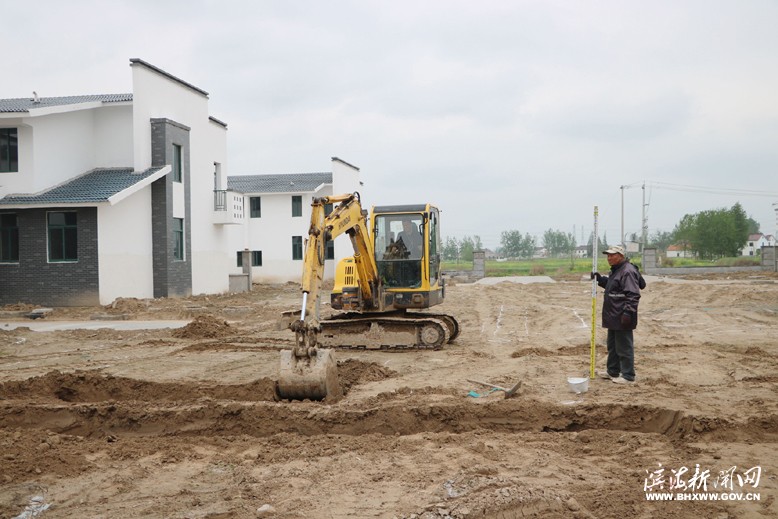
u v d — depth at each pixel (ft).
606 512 16.81
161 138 84.38
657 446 22.31
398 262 46.21
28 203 73.36
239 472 20.67
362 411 25.68
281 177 163.43
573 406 26.13
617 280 31.17
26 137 76.54
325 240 33.14
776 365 36.65
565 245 383.65
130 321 67.10
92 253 75.61
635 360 38.47
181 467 21.35
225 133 111.65
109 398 31.68
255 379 34.76
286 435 24.26
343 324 45.50
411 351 44.14
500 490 17.33
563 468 20.20
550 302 85.87
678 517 16.52
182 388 31.71
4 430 25.86
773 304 73.87
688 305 75.46
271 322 66.28
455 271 146.51
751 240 398.62
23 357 43.98
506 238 350.23
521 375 34.06
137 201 80.84
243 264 116.78
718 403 26.78
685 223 275.80
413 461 21.12
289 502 17.95
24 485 19.56
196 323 55.16
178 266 87.76
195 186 95.25
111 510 17.72
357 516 16.88
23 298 76.59
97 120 86.63
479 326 61.00
